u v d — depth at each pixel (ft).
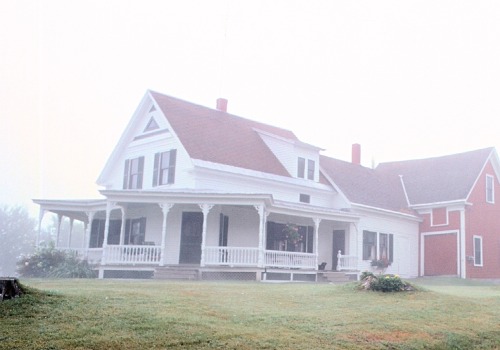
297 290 45.39
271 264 75.72
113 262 73.51
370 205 102.06
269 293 42.09
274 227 86.53
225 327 27.48
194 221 79.30
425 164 125.49
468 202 106.93
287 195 93.35
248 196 71.82
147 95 90.74
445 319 35.37
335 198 101.96
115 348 22.91
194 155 81.20
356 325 31.14
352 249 96.12
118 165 96.17
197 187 79.51
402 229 109.09
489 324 35.27
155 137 88.58
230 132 94.48
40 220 84.33
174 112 88.58
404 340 29.37
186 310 30.91
